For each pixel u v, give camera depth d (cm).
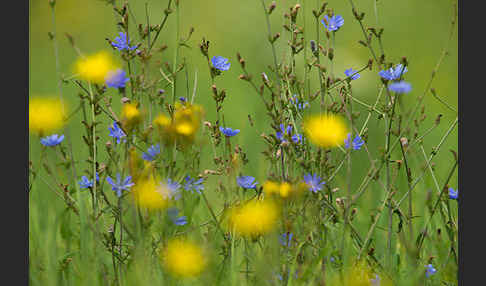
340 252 326
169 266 321
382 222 343
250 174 353
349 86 334
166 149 329
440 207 332
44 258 336
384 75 328
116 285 329
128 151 325
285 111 334
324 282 322
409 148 330
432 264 336
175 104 332
